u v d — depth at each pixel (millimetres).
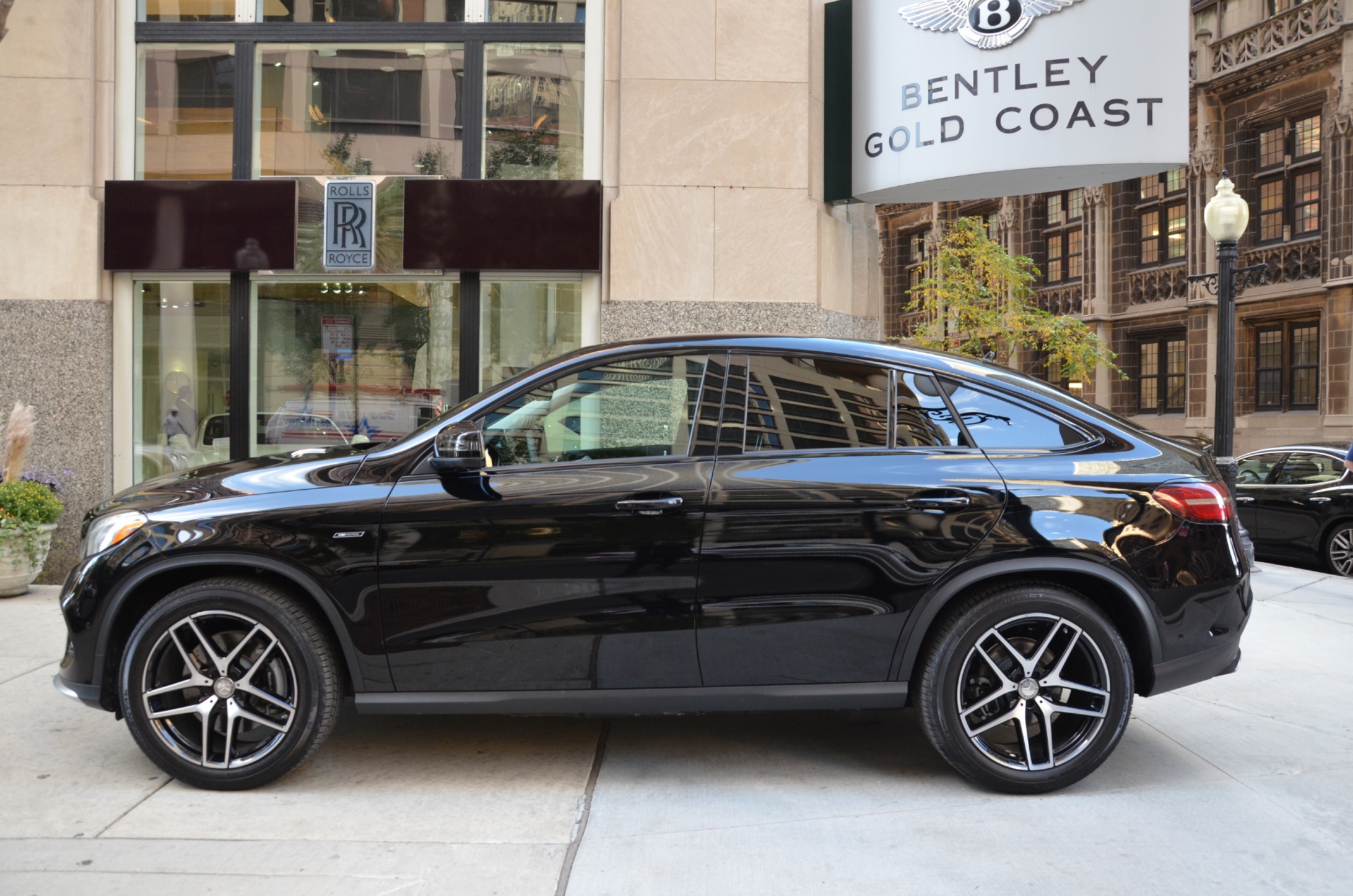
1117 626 3727
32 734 4207
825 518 3516
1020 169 7477
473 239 7812
